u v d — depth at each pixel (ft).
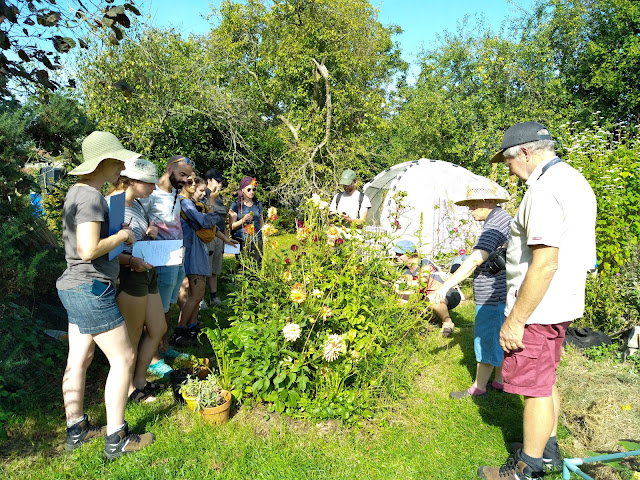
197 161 45.98
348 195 18.12
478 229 26.07
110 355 8.25
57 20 9.95
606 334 14.44
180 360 12.80
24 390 10.28
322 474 8.25
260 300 11.81
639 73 51.80
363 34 56.13
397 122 62.59
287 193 47.93
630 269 15.42
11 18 9.73
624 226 16.70
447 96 55.16
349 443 9.17
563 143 23.73
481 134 47.50
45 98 13.99
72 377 8.36
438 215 26.11
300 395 10.19
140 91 36.19
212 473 8.16
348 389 10.47
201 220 13.30
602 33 55.62
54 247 13.82
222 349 10.55
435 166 27.89
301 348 10.75
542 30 51.03
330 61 54.60
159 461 8.39
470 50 55.01
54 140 14.98
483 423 10.16
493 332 10.84
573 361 12.85
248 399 10.19
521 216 7.59
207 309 17.31
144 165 9.86
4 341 10.36
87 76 34.68
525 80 47.98
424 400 11.14
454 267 16.51
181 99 40.16
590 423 9.71
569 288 7.47
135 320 9.68
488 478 8.23
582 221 7.44
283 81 54.70
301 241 12.37
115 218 8.02
